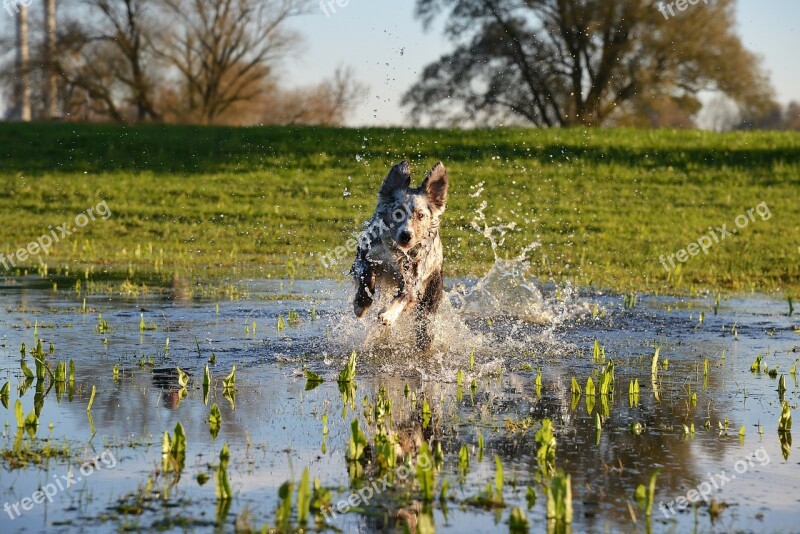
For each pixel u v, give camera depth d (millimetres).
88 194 28812
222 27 61156
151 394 8031
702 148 34000
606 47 50656
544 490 5684
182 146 34500
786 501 5613
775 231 25141
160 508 5336
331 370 9227
